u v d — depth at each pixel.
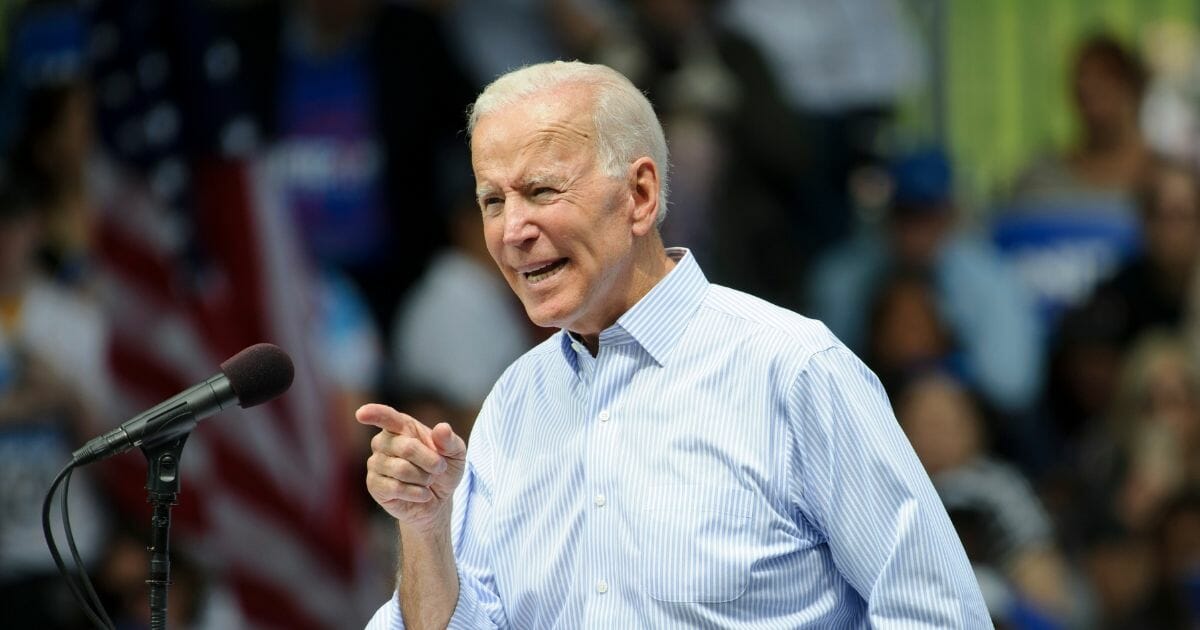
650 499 12.12
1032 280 33.34
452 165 31.23
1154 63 35.28
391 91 30.97
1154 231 32.06
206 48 26.34
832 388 12.03
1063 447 31.53
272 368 12.45
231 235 26.05
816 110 33.50
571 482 12.57
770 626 11.98
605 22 32.03
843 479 11.97
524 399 13.20
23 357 27.81
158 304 25.78
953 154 34.69
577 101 12.29
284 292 26.12
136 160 26.00
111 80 26.14
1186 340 31.47
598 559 12.26
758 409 12.12
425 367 28.80
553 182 12.12
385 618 12.82
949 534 12.12
